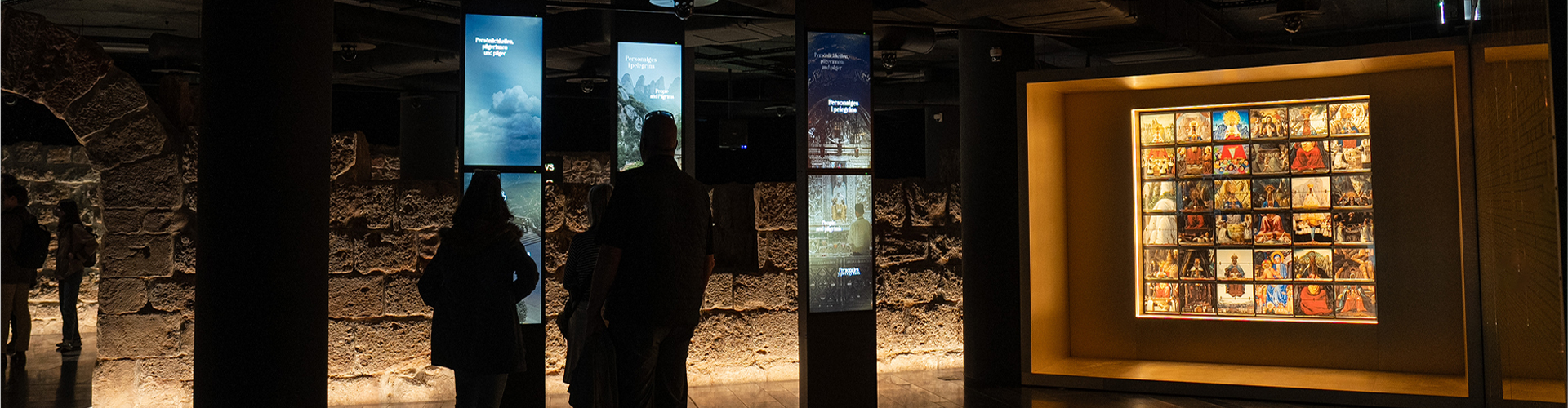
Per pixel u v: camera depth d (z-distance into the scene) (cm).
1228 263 649
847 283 518
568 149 1583
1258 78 619
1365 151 609
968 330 679
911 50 1031
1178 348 664
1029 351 636
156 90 1340
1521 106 216
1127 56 1189
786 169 1786
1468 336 522
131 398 557
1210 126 650
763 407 588
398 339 597
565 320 421
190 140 574
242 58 378
